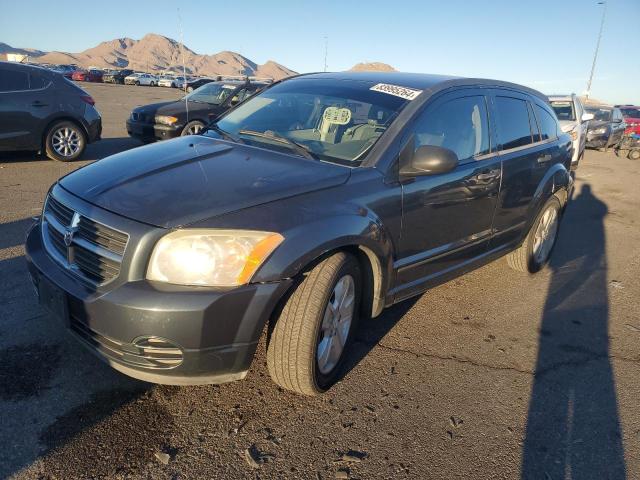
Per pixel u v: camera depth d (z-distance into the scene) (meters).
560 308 4.36
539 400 3.03
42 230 2.94
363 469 2.39
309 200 2.71
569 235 6.82
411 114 3.39
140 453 2.37
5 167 8.30
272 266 2.42
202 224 2.39
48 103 8.66
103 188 2.72
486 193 3.92
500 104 4.31
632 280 5.18
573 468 2.51
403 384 3.07
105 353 2.45
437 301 4.29
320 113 3.63
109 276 2.43
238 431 2.56
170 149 3.36
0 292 3.74
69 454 2.33
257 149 3.32
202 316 2.29
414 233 3.31
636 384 3.28
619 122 19.08
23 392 2.70
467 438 2.66
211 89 11.96
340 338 2.96
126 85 48.59
